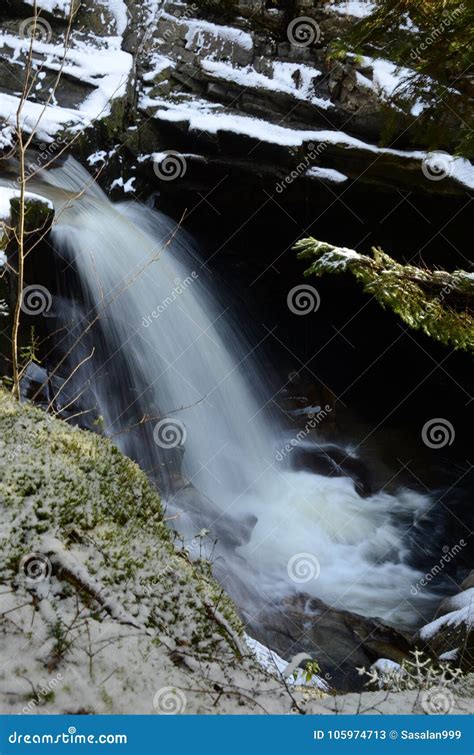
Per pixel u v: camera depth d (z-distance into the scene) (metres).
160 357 9.36
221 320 10.81
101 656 2.01
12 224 6.27
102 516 2.43
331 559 7.81
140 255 9.51
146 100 10.42
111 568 2.25
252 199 10.69
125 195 10.23
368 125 9.86
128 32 10.70
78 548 2.26
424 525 8.76
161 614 2.24
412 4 4.06
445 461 10.31
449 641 4.74
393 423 11.11
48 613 2.05
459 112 4.60
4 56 9.95
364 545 8.20
